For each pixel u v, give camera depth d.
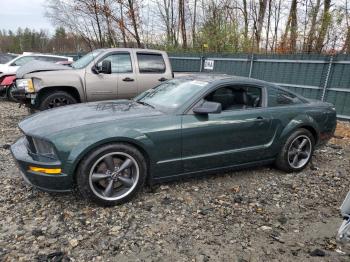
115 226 3.19
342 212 2.37
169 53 14.23
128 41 20.00
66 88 7.15
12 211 3.40
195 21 19.02
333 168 5.12
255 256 2.84
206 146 3.95
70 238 2.98
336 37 12.40
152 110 3.96
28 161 3.30
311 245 3.04
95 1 19.16
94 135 3.32
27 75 6.91
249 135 4.25
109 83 7.43
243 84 4.36
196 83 4.32
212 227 3.25
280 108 4.56
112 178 3.50
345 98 8.63
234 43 15.23
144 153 3.65
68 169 3.24
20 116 8.23
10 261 2.64
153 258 2.75
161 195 3.87
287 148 4.62
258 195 4.02
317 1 14.05
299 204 3.84
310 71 9.37
